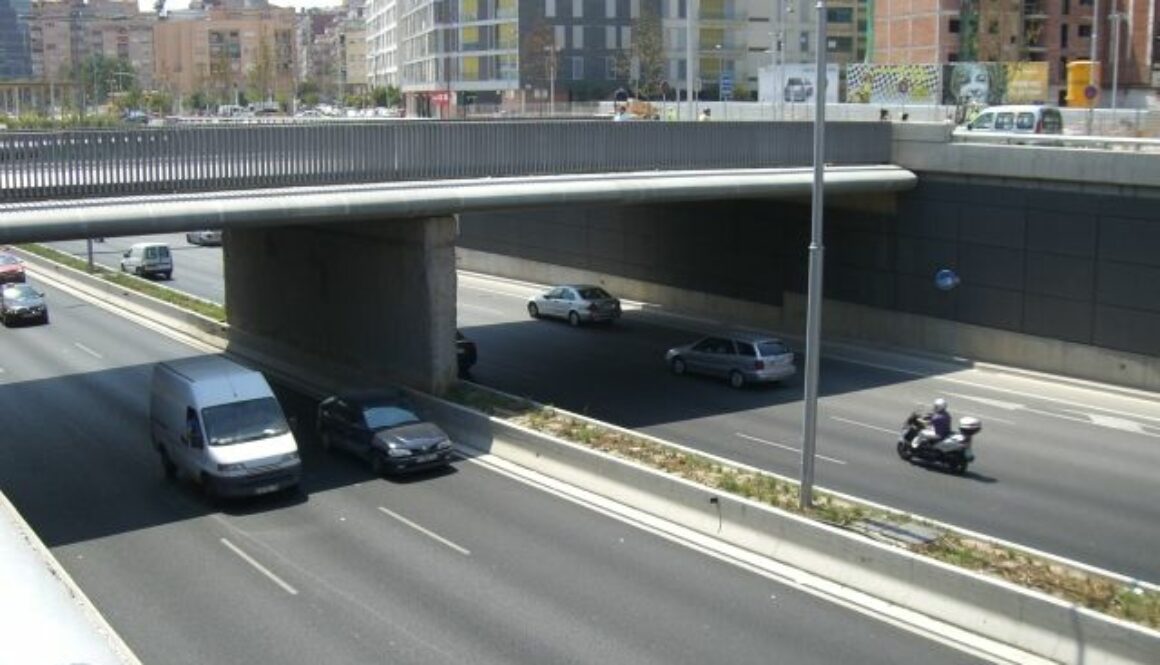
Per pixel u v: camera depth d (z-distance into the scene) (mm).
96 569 19156
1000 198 35312
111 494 23500
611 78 116812
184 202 24750
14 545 13383
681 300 47188
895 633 16266
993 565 17188
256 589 18141
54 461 26031
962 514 21906
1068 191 33500
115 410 31016
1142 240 31906
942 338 37594
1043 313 34562
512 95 116312
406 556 19609
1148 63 101250
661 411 30641
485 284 56094
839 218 40375
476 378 34969
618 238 49938
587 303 44281
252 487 22453
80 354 39062
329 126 27031
